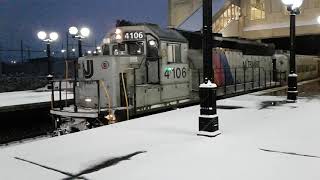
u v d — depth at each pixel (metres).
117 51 13.83
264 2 44.44
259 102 14.64
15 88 27.64
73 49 40.50
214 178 5.26
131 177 5.40
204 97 8.16
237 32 46.59
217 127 8.27
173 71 14.09
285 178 5.20
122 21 14.04
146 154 6.64
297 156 6.31
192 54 15.78
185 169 5.70
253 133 8.30
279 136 7.94
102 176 5.48
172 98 14.10
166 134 8.37
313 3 41.28
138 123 9.95
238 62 19.73
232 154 6.50
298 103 14.08
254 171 5.53
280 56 27.03
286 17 42.97
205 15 8.22
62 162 6.25
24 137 15.50
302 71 32.97
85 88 12.71
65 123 12.23
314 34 41.66
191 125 9.47
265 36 44.44
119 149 7.04
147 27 13.32
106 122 11.55
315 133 8.21
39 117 16.73
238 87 19.58
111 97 12.16
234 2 46.03
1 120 15.14
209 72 8.23
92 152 6.86
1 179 5.45
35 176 5.55
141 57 13.16
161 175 5.45
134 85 12.30
